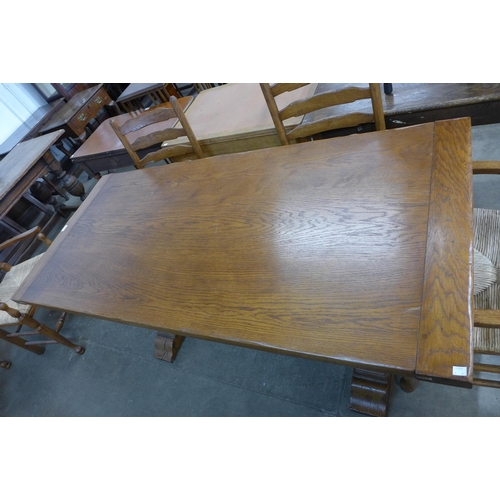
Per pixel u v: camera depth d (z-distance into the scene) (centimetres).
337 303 78
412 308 71
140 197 144
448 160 93
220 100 203
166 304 98
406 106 135
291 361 156
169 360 177
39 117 351
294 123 152
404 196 91
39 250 305
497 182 168
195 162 145
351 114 123
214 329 86
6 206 231
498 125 188
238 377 160
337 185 103
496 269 94
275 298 86
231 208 116
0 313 185
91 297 113
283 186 113
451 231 78
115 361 192
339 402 138
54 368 206
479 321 67
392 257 80
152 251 117
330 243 90
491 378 122
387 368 67
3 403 202
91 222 146
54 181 329
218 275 98
